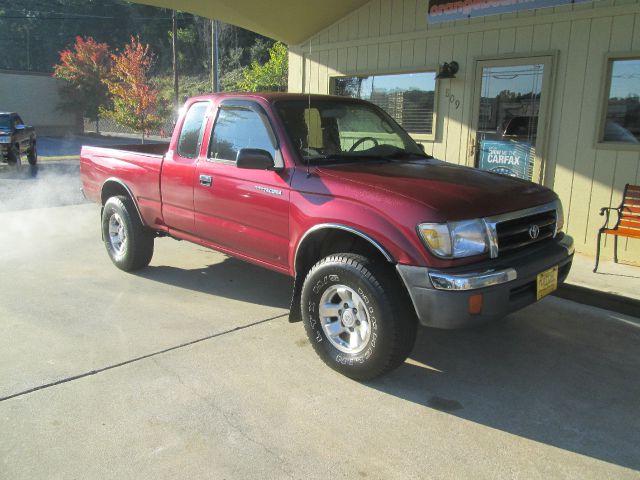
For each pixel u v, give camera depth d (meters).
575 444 3.08
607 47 6.43
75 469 2.79
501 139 7.59
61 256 6.70
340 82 9.66
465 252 3.34
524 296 3.56
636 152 6.36
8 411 3.29
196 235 5.11
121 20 59.81
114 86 25.91
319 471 2.81
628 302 5.09
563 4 6.69
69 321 4.68
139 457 2.89
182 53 51.28
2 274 5.95
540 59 6.98
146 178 5.48
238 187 4.44
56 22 61.00
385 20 8.63
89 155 6.38
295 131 4.28
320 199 3.83
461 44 7.78
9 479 2.71
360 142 4.68
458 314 3.27
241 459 2.89
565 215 7.07
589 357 4.20
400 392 3.62
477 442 3.08
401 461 2.90
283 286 5.70
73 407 3.35
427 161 4.71
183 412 3.32
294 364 3.96
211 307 5.06
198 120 5.02
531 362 4.10
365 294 3.50
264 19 8.82
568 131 6.89
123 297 5.29
